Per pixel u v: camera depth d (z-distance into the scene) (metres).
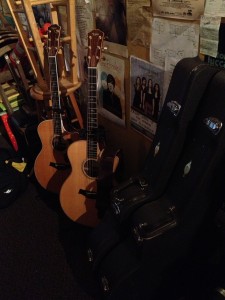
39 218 1.68
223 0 0.88
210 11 0.93
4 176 1.79
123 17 1.30
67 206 1.44
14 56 1.88
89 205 1.43
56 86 1.48
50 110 1.69
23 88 2.01
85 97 1.96
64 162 1.64
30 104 2.03
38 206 1.77
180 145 0.93
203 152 0.83
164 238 0.90
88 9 1.52
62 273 1.37
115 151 1.42
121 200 1.06
